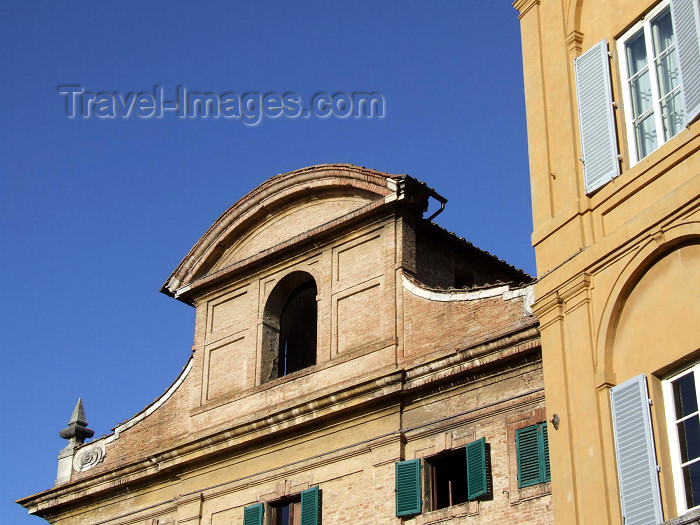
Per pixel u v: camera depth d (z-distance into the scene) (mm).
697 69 15070
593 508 14836
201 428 27312
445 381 22984
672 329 14578
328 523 23656
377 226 26266
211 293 29219
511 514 20766
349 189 27297
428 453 22703
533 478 20750
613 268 15727
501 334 22047
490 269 28375
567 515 15266
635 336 15156
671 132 15742
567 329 16359
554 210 17422
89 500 28953
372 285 25656
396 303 24938
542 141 18141
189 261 29703
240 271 28609
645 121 16297
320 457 24531
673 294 14711
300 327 28531
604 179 16406
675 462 14141
